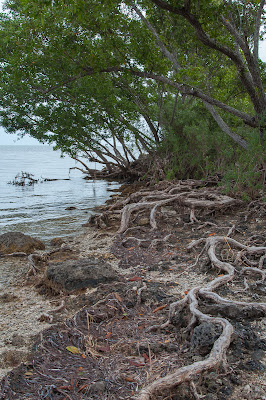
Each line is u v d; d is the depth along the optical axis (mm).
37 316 4867
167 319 4414
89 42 15461
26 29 15352
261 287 5191
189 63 16766
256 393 3020
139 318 4500
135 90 21266
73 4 12555
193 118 20516
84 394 3072
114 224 11109
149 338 3988
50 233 10602
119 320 4484
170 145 21016
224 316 4230
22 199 18828
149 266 6641
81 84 19844
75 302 5109
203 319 3910
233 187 12250
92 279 5652
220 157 18078
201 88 14891
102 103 20375
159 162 21000
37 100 20391
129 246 8438
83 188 24234
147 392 2900
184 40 18109
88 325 4230
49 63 16797
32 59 16562
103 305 4875
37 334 4293
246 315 4223
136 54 16016
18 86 19375
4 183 27641
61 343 3986
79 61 15969
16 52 16125
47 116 21125
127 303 4902
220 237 6918
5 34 17578
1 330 4484
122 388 3129
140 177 25875
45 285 5957
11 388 3213
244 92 19891
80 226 11516
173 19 17344
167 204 11430
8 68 18500
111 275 5812
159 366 3420
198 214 10914
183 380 3025
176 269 6445
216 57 19625
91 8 13625
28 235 9562
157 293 5164
